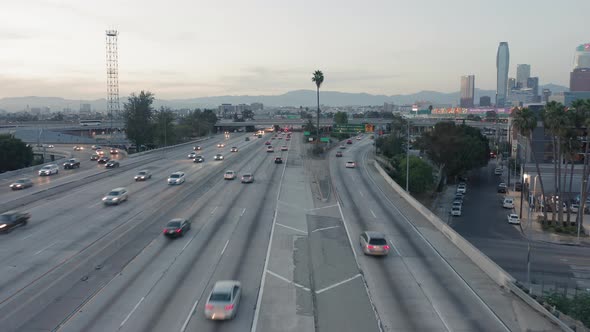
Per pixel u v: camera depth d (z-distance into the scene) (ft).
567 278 113.09
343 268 87.71
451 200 226.99
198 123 539.29
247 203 149.28
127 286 76.89
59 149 378.73
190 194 163.43
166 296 72.79
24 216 118.21
